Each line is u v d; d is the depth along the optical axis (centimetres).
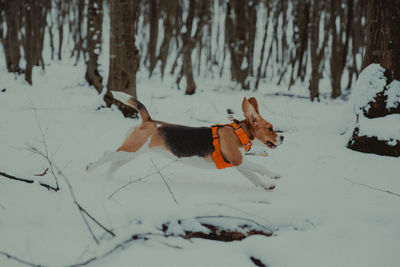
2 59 1458
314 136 596
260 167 384
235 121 399
